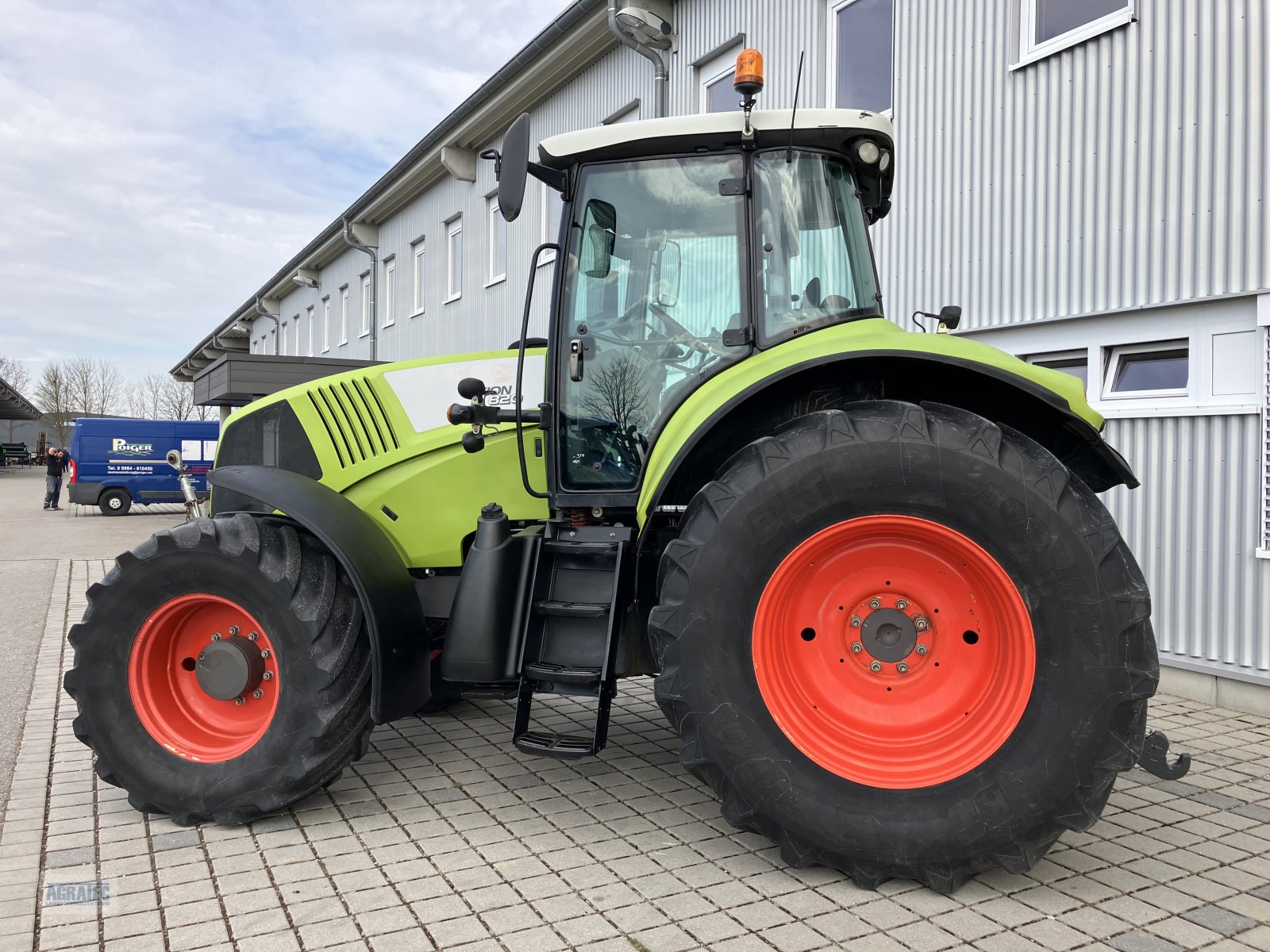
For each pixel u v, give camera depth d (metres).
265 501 3.31
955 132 6.26
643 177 3.43
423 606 3.91
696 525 2.83
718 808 3.43
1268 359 4.62
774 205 3.32
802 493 2.73
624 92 10.30
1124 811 3.39
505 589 3.35
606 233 3.46
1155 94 5.08
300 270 22.48
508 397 3.90
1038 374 2.88
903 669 2.83
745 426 3.20
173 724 3.41
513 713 4.86
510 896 2.70
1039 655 2.60
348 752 3.29
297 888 2.76
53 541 13.58
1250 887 2.75
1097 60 5.36
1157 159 5.07
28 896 2.70
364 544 3.37
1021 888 2.74
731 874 2.84
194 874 2.86
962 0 6.19
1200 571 4.94
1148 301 5.12
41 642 6.68
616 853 3.01
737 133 3.28
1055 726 2.56
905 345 2.87
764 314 3.27
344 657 3.23
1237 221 4.72
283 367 9.86
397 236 17.59
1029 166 5.76
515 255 12.89
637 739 4.36
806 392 3.15
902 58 6.66
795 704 2.81
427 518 3.81
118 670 3.37
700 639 2.76
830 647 2.88
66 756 4.12
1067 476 2.66
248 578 3.25
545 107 11.93
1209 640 4.91
